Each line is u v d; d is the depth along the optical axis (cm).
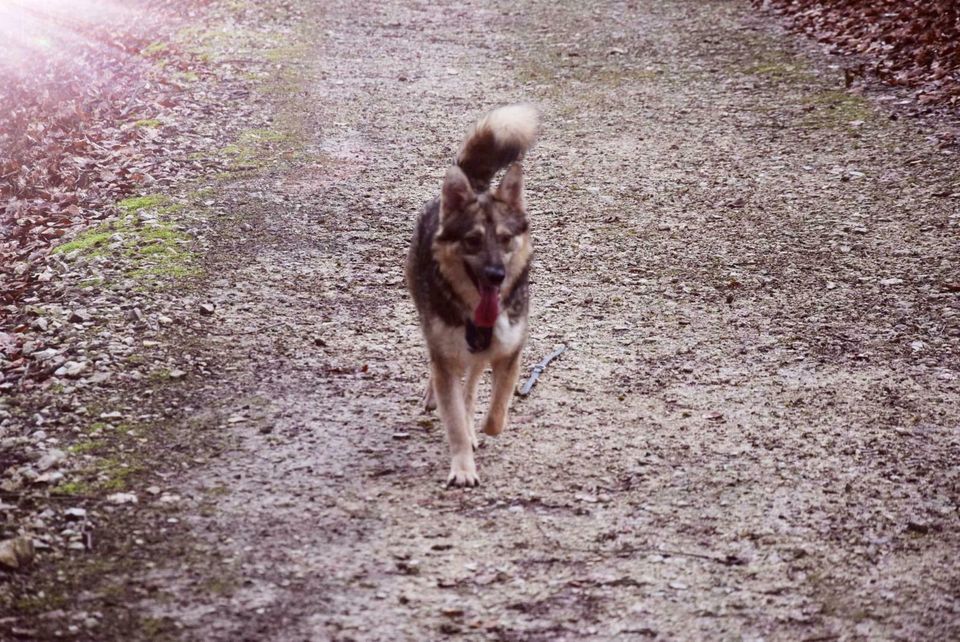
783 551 551
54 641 470
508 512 588
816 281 931
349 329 836
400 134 1377
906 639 480
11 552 521
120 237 1005
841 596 513
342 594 511
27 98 1655
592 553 549
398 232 1049
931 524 576
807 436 675
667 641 478
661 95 1526
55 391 717
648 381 758
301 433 672
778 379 758
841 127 1327
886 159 1209
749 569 536
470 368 666
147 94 1529
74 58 1902
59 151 1261
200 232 1029
